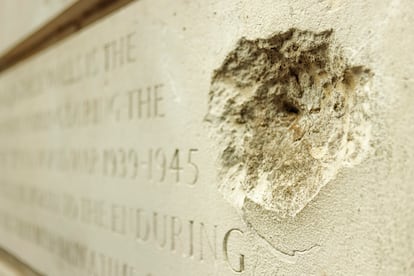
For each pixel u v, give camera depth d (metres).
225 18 0.76
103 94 1.05
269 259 0.68
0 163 1.79
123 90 0.98
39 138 1.39
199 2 0.80
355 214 0.59
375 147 0.58
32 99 1.46
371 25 0.59
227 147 0.76
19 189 1.56
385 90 0.57
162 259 0.87
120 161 0.99
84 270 1.12
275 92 0.73
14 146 1.62
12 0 1.58
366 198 0.59
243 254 0.72
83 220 1.13
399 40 0.57
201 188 0.79
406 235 0.56
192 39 0.82
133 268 0.94
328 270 0.62
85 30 1.13
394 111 0.57
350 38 0.61
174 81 0.85
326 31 0.63
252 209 0.70
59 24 1.27
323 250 0.62
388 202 0.57
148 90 0.91
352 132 0.62
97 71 1.08
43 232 1.34
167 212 0.86
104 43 1.05
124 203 0.98
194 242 0.80
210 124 0.78
